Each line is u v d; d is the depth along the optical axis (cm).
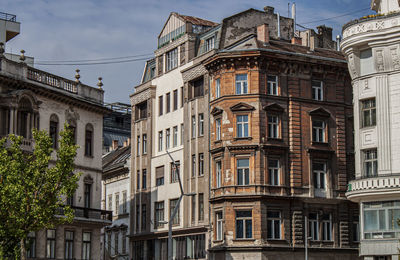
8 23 7100
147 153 7950
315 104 6819
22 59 6319
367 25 5291
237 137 6562
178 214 7325
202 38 7419
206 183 6875
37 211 4600
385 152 5191
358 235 6869
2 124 5941
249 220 6438
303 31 7262
